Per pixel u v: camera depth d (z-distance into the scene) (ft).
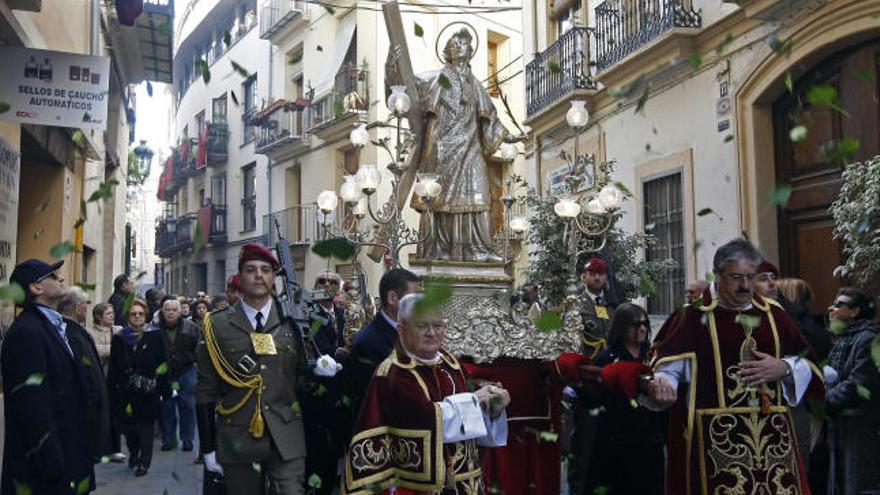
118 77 51.34
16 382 13.30
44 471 13.08
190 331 26.35
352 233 17.60
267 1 73.92
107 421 17.26
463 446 10.25
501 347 14.16
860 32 24.16
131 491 22.57
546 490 14.47
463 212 16.25
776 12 27.04
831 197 26.27
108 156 52.42
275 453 13.35
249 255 13.65
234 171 84.02
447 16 56.39
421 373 10.27
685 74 32.17
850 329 14.29
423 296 6.40
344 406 14.24
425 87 16.75
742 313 10.84
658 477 14.60
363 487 9.73
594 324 18.75
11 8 20.95
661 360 10.98
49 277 14.52
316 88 65.05
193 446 29.37
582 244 21.18
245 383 13.28
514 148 17.65
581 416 15.28
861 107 24.95
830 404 13.88
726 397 10.62
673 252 33.27
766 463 10.39
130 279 35.53
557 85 40.96
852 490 13.91
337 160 62.75
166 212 107.14
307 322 14.38
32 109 22.15
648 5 33.71
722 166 30.04
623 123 36.60
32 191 32.04
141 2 22.97
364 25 57.93
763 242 28.35
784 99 28.43
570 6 42.16
